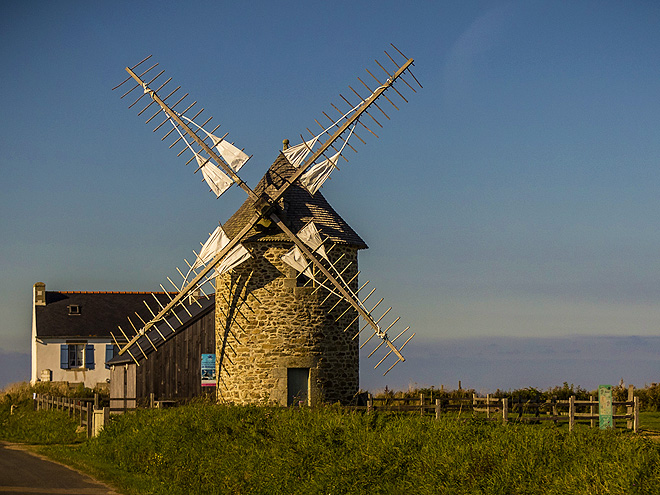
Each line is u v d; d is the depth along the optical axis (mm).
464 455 14859
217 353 28344
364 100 27297
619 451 13539
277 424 20250
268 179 27969
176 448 20266
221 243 27531
